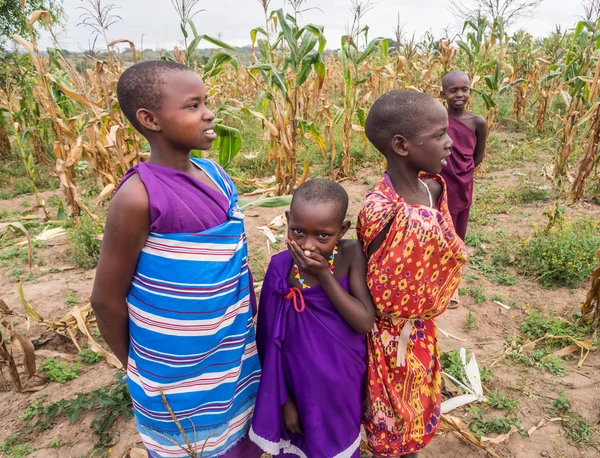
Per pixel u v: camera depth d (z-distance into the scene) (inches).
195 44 181.2
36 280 175.6
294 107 226.8
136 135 196.2
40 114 324.2
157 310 55.2
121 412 105.6
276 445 65.0
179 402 59.9
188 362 57.8
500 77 375.6
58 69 267.7
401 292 61.6
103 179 214.4
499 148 330.0
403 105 61.5
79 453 96.4
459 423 92.7
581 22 263.1
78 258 186.9
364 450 93.4
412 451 71.6
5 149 373.4
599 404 104.2
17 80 371.2
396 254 59.8
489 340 130.4
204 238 54.0
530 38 444.1
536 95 397.1
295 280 64.1
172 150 54.4
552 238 171.0
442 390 110.5
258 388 66.9
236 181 269.3
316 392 62.7
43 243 210.8
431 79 400.8
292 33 214.5
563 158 221.5
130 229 51.3
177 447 62.8
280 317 64.1
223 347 61.6
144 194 50.5
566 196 223.9
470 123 128.1
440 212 66.6
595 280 122.6
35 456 96.2
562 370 116.6
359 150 319.0
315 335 62.2
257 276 163.8
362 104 357.7
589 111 203.0
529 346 124.3
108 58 227.8
